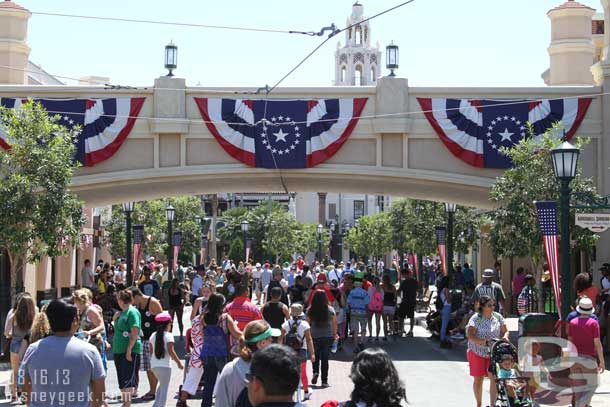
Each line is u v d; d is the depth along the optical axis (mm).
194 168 24891
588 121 24703
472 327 12070
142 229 31359
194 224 59812
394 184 27141
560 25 28516
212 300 12039
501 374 10711
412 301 25109
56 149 20359
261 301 40719
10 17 27391
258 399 5184
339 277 34938
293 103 24953
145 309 13766
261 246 78438
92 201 31469
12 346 13094
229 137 24812
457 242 38969
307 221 114375
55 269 33969
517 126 24688
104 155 24688
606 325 19703
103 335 12156
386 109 24797
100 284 26656
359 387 5590
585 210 20312
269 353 5168
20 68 27562
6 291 20062
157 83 24812
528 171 20359
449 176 24906
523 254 20422
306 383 13898
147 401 13820
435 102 24891
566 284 13805
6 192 19438
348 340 24531
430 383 16078
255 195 113688
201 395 14562
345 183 27609
